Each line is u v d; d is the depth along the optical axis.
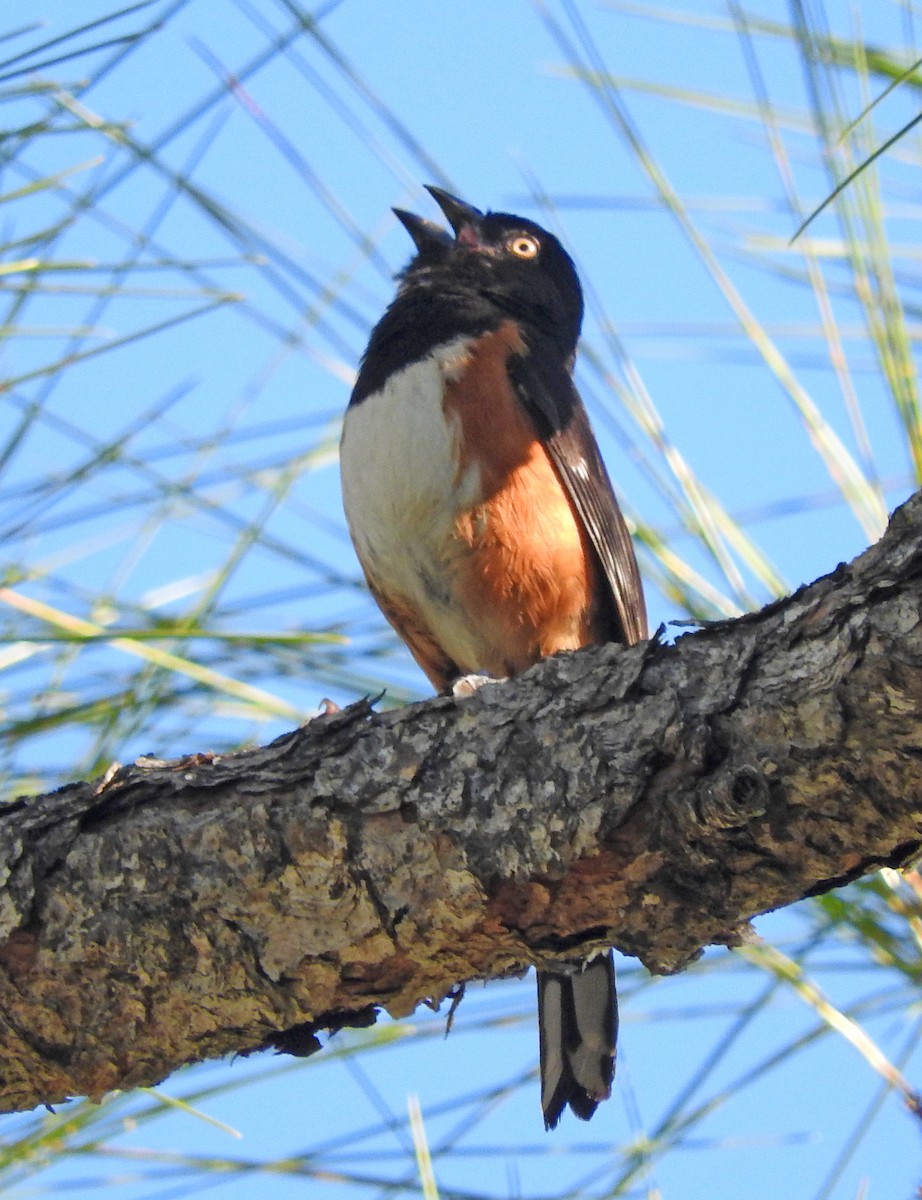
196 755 5.47
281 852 5.17
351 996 5.42
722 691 4.72
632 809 4.87
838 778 4.55
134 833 5.28
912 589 4.32
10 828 5.40
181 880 5.24
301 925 5.22
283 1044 5.60
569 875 5.01
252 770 5.31
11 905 5.33
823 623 4.54
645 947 5.23
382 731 5.25
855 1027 5.25
